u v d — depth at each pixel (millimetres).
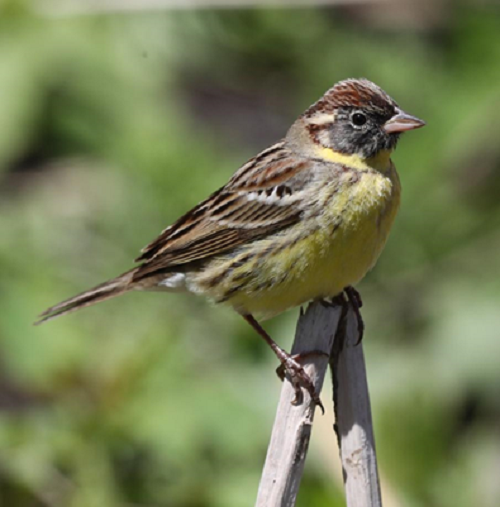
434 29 16219
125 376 11539
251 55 16734
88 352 11758
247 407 11852
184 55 16156
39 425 11305
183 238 10469
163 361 11773
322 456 10992
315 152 10188
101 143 14852
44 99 14828
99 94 14969
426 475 12836
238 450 11570
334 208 9727
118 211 14062
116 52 15062
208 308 12969
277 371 10016
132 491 11211
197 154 14297
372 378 13539
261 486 8258
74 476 11180
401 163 14320
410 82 15273
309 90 16500
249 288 10133
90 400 11438
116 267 13828
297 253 9820
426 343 13875
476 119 14258
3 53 14742
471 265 14375
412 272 14398
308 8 16641
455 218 14469
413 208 14414
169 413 11469
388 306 14234
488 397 13484
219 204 10320
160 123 14836
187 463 11367
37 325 12023
